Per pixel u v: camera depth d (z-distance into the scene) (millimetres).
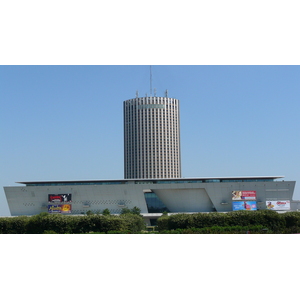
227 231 80500
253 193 155375
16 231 88188
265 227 83938
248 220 84750
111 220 82625
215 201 156375
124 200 157125
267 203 154875
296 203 156750
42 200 158875
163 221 95375
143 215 155375
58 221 84000
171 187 156500
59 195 158000
